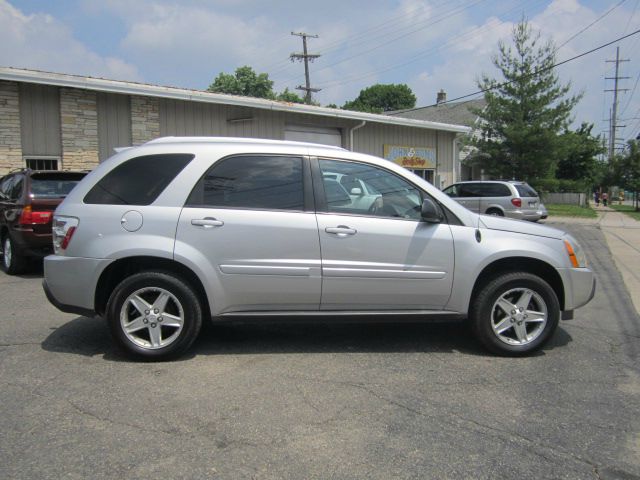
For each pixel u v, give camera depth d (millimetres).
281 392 4008
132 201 4637
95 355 4801
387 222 4742
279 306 4723
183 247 4527
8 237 8938
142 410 3684
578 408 3805
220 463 3033
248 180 4727
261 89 57219
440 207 4855
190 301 4582
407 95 67250
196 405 3770
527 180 30391
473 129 31203
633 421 3611
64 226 4664
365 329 5730
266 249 4594
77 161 13125
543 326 4863
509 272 4867
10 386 4082
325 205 4730
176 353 4633
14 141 12203
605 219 25391
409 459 3098
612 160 37781
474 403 3863
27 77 11773
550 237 4973
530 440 3336
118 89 13102
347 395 3971
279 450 3178
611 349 5164
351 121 19141
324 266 4641
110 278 4746
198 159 4711
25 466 2975
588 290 5020
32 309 6500
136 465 3000
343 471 2965
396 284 4730
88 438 3293
